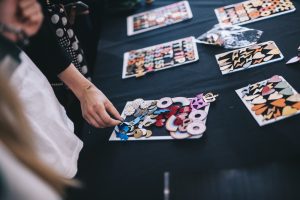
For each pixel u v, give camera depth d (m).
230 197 0.70
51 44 1.01
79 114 1.46
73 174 0.88
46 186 0.51
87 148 0.95
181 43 1.30
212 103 0.97
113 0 1.69
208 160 0.81
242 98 0.95
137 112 1.02
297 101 0.87
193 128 0.89
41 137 0.83
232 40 1.21
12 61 0.63
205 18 1.41
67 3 1.55
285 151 0.77
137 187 0.80
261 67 1.04
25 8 0.60
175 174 0.78
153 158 0.86
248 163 0.77
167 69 1.18
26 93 0.83
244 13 1.34
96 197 0.80
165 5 1.63
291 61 1.00
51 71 1.03
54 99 0.96
